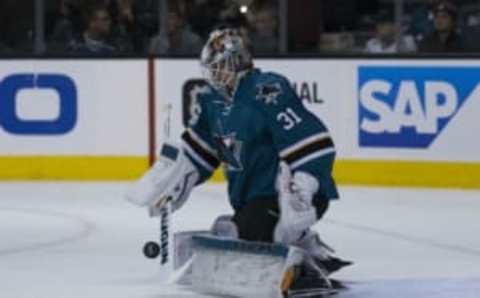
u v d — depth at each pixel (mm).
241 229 14023
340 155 25062
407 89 24672
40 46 26297
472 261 16719
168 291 14398
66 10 26312
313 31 25875
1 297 14219
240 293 13781
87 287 14789
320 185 13562
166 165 14680
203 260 14297
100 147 25812
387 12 25500
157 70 25656
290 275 13273
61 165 25922
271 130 13680
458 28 25125
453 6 25125
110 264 16453
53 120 25875
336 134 25109
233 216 14398
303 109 13742
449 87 24500
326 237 18875
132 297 14141
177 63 25594
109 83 25734
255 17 25969
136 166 25766
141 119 25734
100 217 21031
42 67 25828
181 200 14938
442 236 18984
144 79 25688
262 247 13500
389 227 19875
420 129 24641
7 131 25938
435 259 16859
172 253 14789
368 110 24891
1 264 16531
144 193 14664
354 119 24969
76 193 24078
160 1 26188
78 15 26484
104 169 25828
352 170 25031
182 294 14211
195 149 14750
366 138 24922
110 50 26281
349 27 25797
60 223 20391
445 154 24578
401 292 14383
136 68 25703
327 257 14375
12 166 25969
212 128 14367
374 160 24922
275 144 13711
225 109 14148
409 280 15188
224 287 13977
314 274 14195
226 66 13984
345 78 24969
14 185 25281
